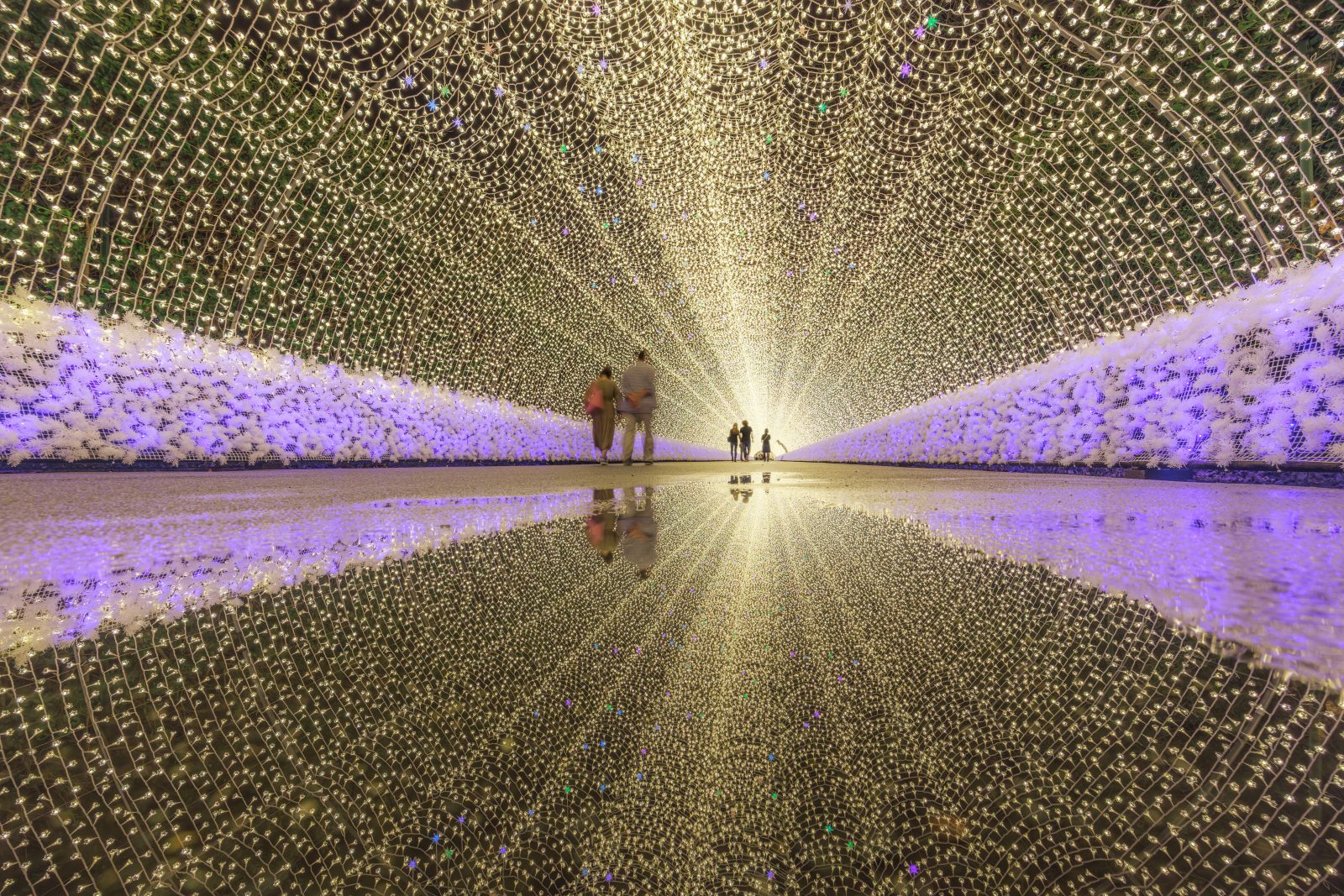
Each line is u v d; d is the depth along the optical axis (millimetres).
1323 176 3506
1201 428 4336
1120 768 451
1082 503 2744
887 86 6711
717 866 365
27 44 3967
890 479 5625
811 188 9578
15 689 642
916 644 766
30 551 1501
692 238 11328
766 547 1622
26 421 4426
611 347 13875
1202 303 4523
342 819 418
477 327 9492
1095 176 5160
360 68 5977
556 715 576
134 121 4441
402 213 7344
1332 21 3018
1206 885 313
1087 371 5855
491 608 980
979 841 371
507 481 5051
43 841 384
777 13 6340
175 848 381
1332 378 3520
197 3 4684
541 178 8750
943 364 9211
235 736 536
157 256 5293
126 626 876
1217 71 3418
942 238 8000
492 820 417
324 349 6965
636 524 2174
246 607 983
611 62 7059
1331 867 326
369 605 998
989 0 5113
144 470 5082
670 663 720
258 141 5613
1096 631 798
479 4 6008
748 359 19500
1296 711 539
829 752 494
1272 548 1461
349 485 4203
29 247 4461
